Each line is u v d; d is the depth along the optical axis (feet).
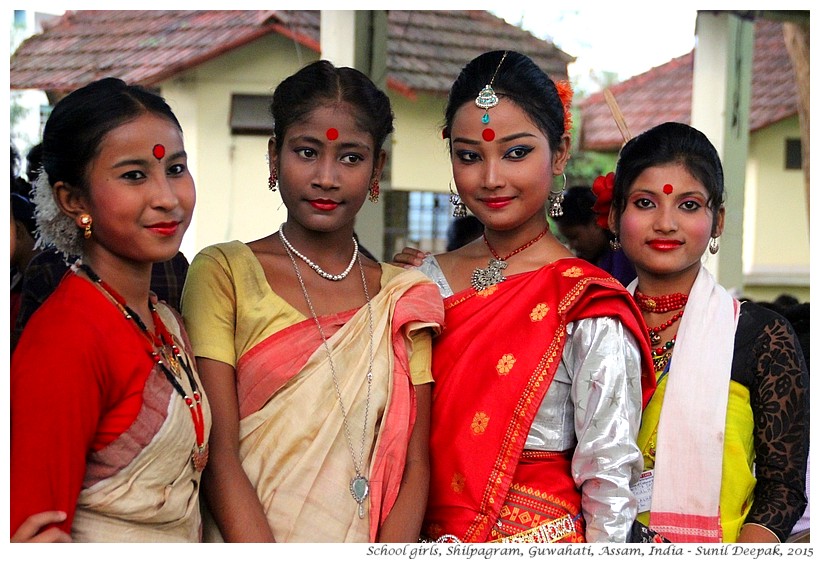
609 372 7.94
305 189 7.89
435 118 29.66
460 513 8.08
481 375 8.21
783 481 8.32
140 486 6.79
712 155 8.75
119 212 6.84
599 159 42.50
